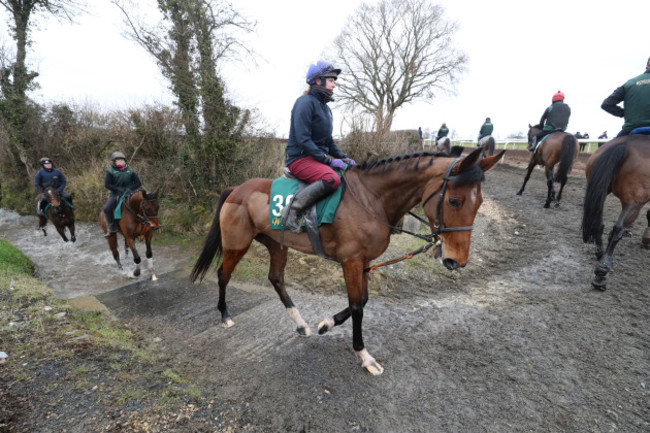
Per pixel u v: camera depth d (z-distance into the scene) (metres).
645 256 4.48
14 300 3.62
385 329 3.27
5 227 8.54
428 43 21.73
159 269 5.34
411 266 4.54
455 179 2.05
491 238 5.73
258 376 2.62
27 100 10.32
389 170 2.38
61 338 2.91
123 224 4.83
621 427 2.06
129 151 8.09
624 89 3.99
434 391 2.42
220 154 7.32
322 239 2.52
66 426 1.98
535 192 8.49
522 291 3.96
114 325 3.51
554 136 6.81
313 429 2.09
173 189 7.76
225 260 3.16
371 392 2.42
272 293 4.22
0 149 10.66
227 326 3.37
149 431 1.99
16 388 2.26
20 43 10.44
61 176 6.87
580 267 4.40
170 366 2.76
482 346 2.93
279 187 2.68
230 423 2.12
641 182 3.45
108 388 2.32
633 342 2.85
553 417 2.15
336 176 2.36
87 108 11.23
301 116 2.34
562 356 2.73
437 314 3.51
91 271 5.32
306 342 3.09
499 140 16.45
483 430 2.07
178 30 6.73
